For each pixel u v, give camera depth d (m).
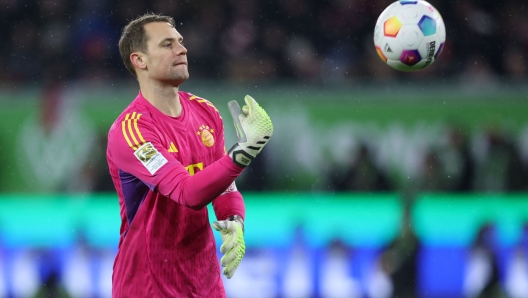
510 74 44.41
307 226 28.62
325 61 44.56
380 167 32.34
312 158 32.56
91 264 28.55
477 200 29.73
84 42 44.56
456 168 32.16
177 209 13.30
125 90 33.59
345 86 35.09
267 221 28.64
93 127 32.22
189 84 34.28
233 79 43.38
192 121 13.78
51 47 44.47
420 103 32.59
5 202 29.33
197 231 13.66
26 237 28.73
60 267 28.50
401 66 15.62
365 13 45.69
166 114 13.45
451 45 44.97
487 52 44.94
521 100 32.38
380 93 32.75
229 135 33.34
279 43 44.81
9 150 31.97
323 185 32.22
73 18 45.28
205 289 14.06
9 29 44.78
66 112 32.25
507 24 45.34
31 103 32.22
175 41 13.44
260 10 45.66
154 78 13.36
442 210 29.19
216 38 44.66
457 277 28.55
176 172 12.31
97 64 44.34
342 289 28.23
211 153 13.98
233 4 45.62
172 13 45.59
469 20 45.31
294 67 43.81
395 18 15.41
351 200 28.92
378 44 15.73
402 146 32.44
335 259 28.41
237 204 14.67
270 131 12.27
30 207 29.12
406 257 28.55
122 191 13.48
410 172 32.22
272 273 28.23
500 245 29.02
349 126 32.59
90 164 32.00
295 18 45.53
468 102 32.53
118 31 45.25
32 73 43.97
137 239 13.53
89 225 28.97
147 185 12.68
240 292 27.98
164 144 13.10
